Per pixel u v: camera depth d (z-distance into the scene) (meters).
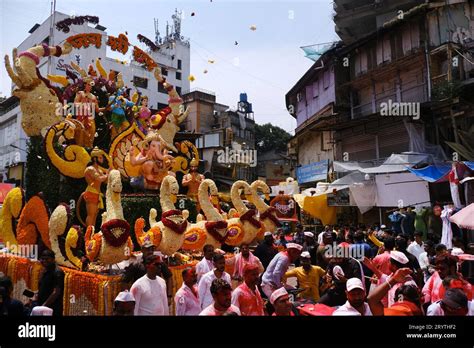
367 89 19.95
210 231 8.84
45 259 6.03
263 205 11.00
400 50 18.11
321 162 21.44
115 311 4.14
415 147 15.55
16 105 27.86
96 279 6.45
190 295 5.14
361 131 19.08
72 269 7.12
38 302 6.02
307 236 9.07
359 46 20.00
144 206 10.29
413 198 12.65
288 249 5.69
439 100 15.01
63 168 9.07
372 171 13.60
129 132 11.68
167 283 6.71
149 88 34.78
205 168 28.81
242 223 9.86
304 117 26.59
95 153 9.13
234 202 10.36
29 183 11.63
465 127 14.82
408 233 11.56
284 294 3.98
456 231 10.21
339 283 5.05
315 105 24.61
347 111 21.06
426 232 11.52
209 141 29.64
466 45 15.84
